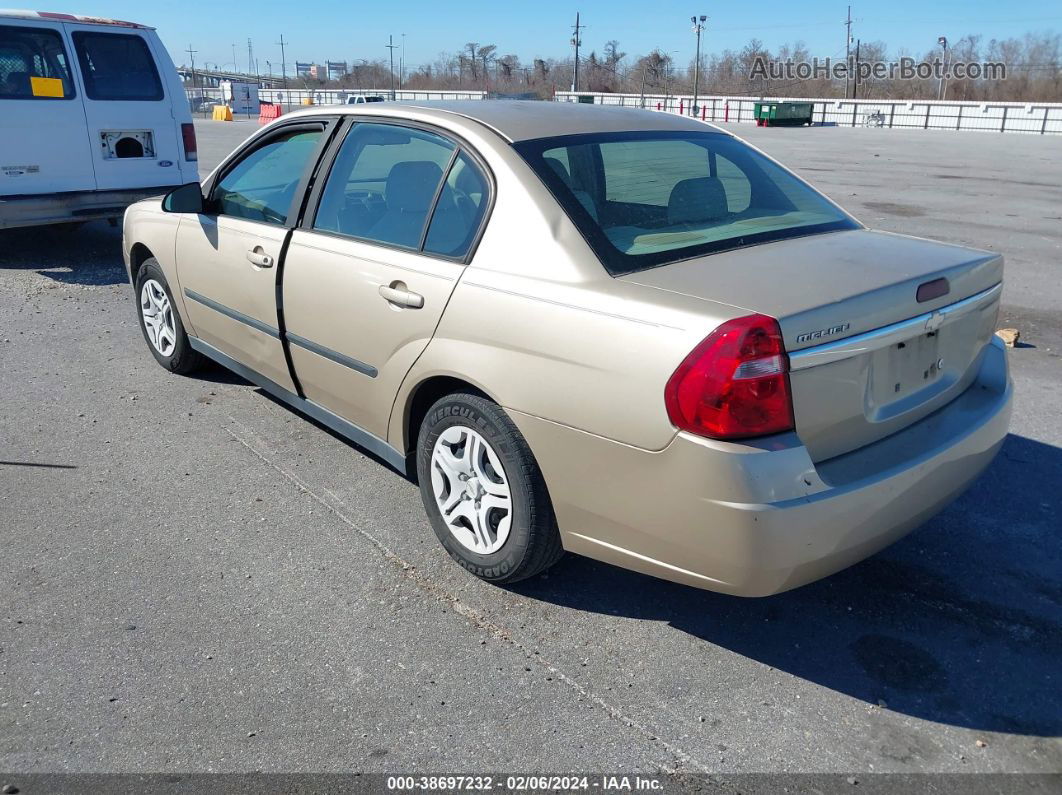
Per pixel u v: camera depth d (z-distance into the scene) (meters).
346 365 3.72
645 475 2.61
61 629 3.03
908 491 2.70
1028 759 2.49
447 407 3.21
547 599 3.24
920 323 2.79
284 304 4.02
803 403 2.51
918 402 2.91
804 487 2.47
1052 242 10.48
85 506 3.90
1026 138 39.78
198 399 5.17
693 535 2.54
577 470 2.80
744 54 97.19
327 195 3.87
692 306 2.53
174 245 4.95
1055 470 4.27
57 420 4.84
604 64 98.25
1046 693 2.76
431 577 3.37
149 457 4.39
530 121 3.44
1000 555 3.53
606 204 3.10
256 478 4.18
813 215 3.50
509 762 2.47
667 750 2.52
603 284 2.75
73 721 2.60
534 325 2.84
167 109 8.93
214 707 2.66
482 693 2.74
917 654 2.95
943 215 12.63
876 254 3.03
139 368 5.70
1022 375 5.66
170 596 3.23
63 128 8.26
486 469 3.18
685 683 2.80
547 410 2.82
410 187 3.48
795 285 2.65
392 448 3.65
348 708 2.67
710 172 3.52
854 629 3.08
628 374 2.59
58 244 9.82
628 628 3.08
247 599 3.22
